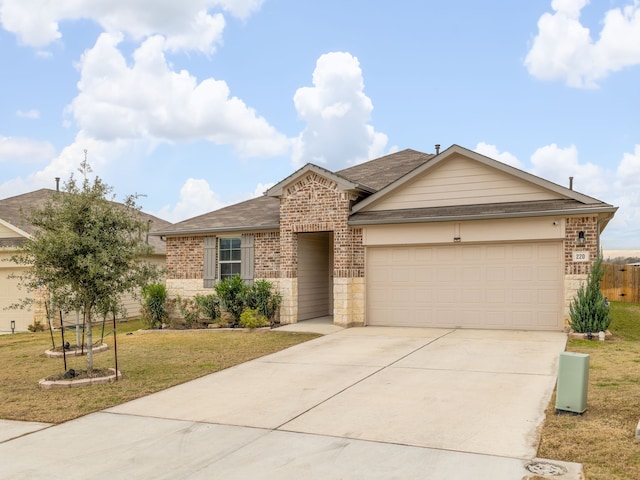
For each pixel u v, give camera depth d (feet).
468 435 21.40
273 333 50.60
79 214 32.53
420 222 49.98
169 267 64.69
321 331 50.62
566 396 23.34
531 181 48.24
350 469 18.42
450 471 17.93
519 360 35.14
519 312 47.83
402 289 52.29
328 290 64.28
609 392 26.71
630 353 36.96
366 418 24.11
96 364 38.63
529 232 46.93
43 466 19.49
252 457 19.85
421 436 21.47
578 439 20.36
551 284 46.78
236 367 36.35
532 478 17.10
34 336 58.54
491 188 50.29
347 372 33.53
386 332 48.73
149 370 35.99
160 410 26.55
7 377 35.76
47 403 28.27
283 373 34.01
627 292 87.56
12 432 23.59
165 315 61.36
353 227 53.72
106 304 33.09
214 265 61.87
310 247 60.39
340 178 53.26
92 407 27.30
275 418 24.59
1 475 18.74
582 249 45.21
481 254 49.29
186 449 20.92
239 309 56.95
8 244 66.18
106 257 31.63
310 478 17.79
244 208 68.23
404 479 17.44
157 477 18.28
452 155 51.31
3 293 67.67
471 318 49.57
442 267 50.78
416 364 35.01
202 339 49.06
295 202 56.13
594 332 43.42
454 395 27.37
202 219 66.18
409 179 52.85
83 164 35.94
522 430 21.74
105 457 20.27
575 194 46.42
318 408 25.94
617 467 17.72
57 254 31.60
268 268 58.80
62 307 33.24
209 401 27.99
